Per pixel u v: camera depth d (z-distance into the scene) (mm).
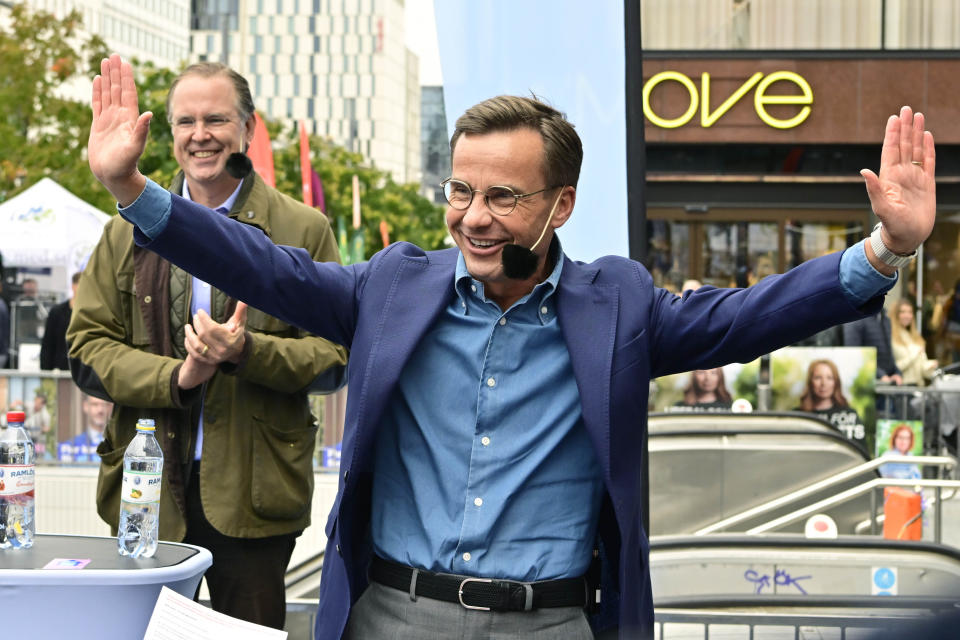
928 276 15531
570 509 2521
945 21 15641
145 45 109750
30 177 25609
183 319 3703
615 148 3926
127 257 3754
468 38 3992
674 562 6215
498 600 2453
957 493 8344
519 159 2445
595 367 2477
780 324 2467
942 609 1245
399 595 2525
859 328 12531
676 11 15852
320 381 3689
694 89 15891
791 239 15938
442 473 2504
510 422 2506
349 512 2572
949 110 15781
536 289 2535
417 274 2613
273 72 130000
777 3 15766
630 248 3922
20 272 15695
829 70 15812
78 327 3732
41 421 8922
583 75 3939
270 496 3615
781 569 6359
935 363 12859
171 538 3598
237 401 3615
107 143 2381
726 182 15891
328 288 2617
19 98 25703
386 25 130375
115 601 2752
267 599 3697
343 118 130375
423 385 2549
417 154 134375
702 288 2643
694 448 9531
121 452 3658
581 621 2529
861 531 9102
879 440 10383
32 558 2912
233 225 2520
